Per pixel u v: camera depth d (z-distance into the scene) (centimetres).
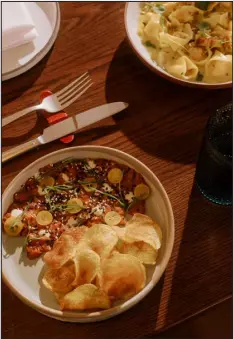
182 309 62
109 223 64
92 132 73
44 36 80
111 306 58
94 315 56
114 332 61
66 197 66
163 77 74
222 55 79
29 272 62
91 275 58
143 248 60
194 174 70
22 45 79
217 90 77
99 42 80
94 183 67
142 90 77
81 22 82
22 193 66
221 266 64
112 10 83
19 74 77
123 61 79
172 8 84
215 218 67
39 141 71
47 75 78
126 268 58
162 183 69
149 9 83
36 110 74
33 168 66
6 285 61
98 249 59
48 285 59
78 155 67
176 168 71
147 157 71
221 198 67
